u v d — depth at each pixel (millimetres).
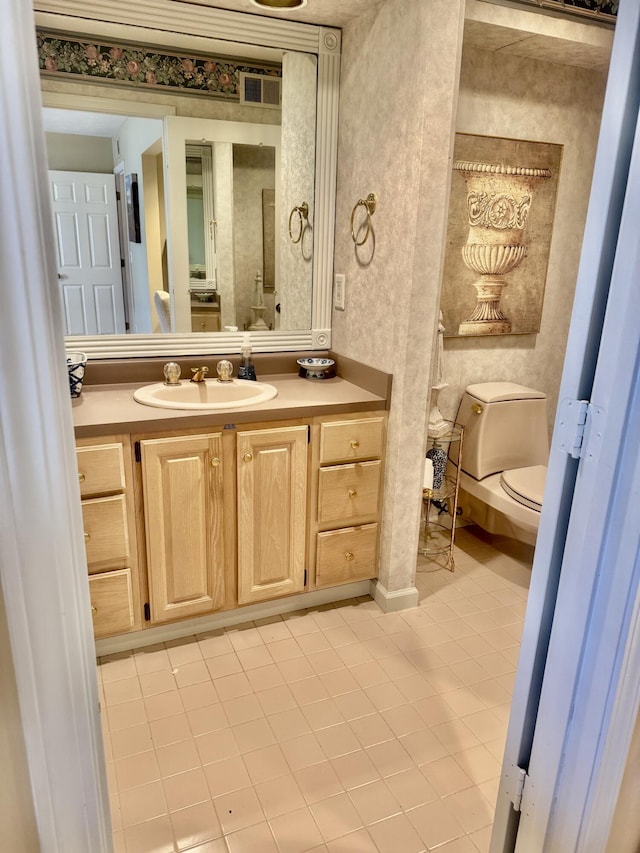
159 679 2010
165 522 2018
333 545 2326
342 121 2393
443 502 3180
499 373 3012
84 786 870
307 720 1853
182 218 2328
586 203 2934
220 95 2268
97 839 911
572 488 1088
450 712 1899
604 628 1036
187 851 1445
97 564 1964
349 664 2102
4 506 710
